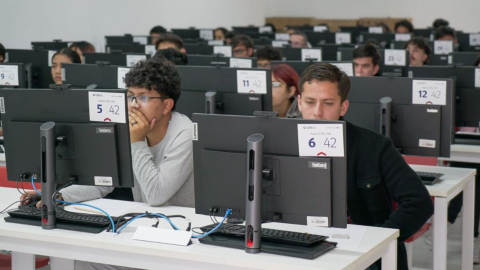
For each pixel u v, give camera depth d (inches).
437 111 123.6
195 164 83.8
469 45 378.3
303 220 78.4
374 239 84.4
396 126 127.3
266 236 80.5
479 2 579.2
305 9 631.8
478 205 165.9
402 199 96.2
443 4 590.6
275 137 78.1
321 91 96.0
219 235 83.0
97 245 83.0
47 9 331.0
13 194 111.7
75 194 103.9
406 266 102.7
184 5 479.2
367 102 129.7
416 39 261.3
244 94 144.9
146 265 82.0
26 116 91.8
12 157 94.2
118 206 102.3
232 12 565.3
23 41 314.0
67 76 161.6
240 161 80.0
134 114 100.1
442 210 115.2
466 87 153.2
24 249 89.4
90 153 88.9
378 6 609.9
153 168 101.3
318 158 76.3
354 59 208.8
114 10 392.8
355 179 98.9
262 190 79.4
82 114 88.7
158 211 99.0
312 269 72.3
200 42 353.1
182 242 81.0
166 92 101.1
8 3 301.9
